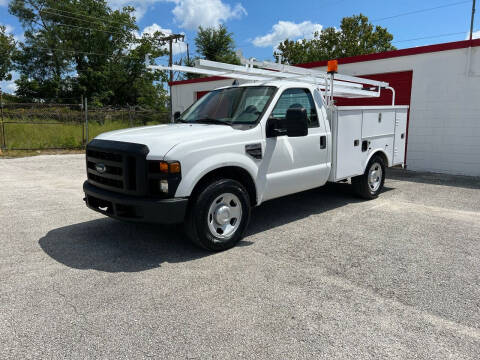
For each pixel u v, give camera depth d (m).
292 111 4.24
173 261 3.88
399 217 5.55
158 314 2.84
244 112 4.67
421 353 2.37
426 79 10.27
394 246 4.32
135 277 3.49
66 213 5.77
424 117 10.44
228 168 4.21
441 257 3.99
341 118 5.59
